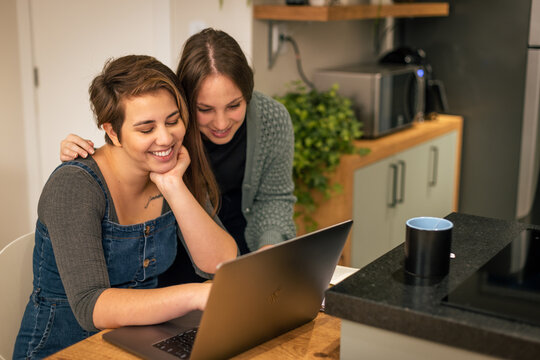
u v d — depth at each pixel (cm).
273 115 199
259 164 200
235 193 208
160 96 141
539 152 369
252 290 117
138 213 159
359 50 386
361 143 326
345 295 111
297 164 288
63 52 328
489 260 127
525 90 362
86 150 151
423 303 107
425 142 356
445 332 102
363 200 315
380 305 107
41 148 341
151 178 155
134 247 157
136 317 132
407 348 108
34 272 156
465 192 400
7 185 331
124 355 124
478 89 381
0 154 325
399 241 356
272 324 127
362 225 318
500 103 376
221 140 178
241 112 173
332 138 298
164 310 131
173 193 154
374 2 339
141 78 139
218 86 164
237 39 302
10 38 320
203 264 160
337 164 297
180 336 130
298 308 132
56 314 152
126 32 316
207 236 158
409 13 342
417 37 395
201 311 143
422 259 118
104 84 141
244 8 298
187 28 309
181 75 168
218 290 110
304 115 298
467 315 103
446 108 378
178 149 151
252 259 112
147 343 127
